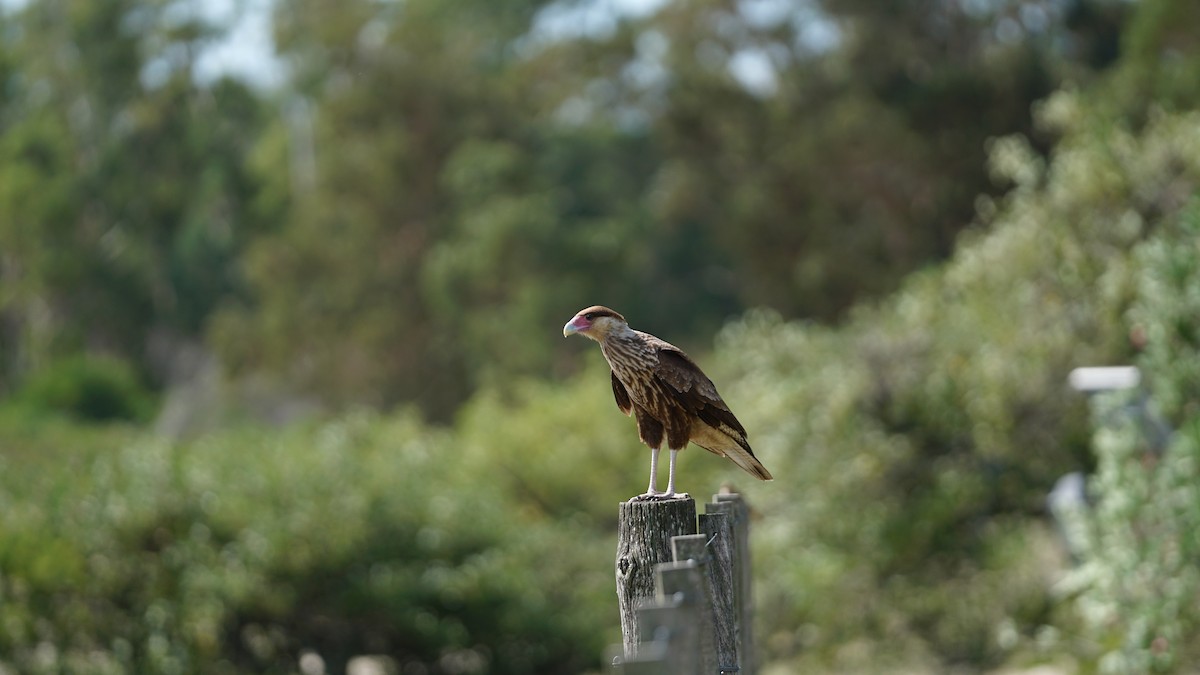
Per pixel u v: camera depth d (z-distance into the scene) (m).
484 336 35.47
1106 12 33.12
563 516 18.39
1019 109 30.20
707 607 4.47
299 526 13.66
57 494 13.39
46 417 32.28
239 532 13.57
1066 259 14.46
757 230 33.97
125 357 49.38
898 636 14.09
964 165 30.41
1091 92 24.00
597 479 18.62
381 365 38.00
